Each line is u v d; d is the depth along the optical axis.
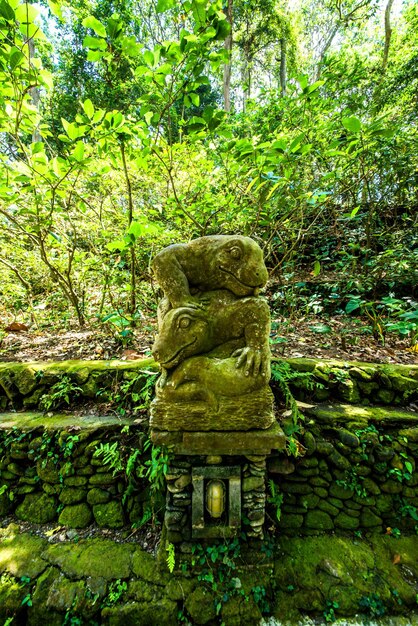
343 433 2.30
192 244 1.95
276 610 1.89
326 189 3.21
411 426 2.38
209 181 3.77
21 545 2.14
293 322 3.89
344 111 3.69
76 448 2.31
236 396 1.87
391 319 3.59
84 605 1.84
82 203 3.14
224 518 2.04
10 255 4.18
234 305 1.89
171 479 1.99
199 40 2.13
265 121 4.08
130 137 2.83
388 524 2.28
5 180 2.71
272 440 1.88
